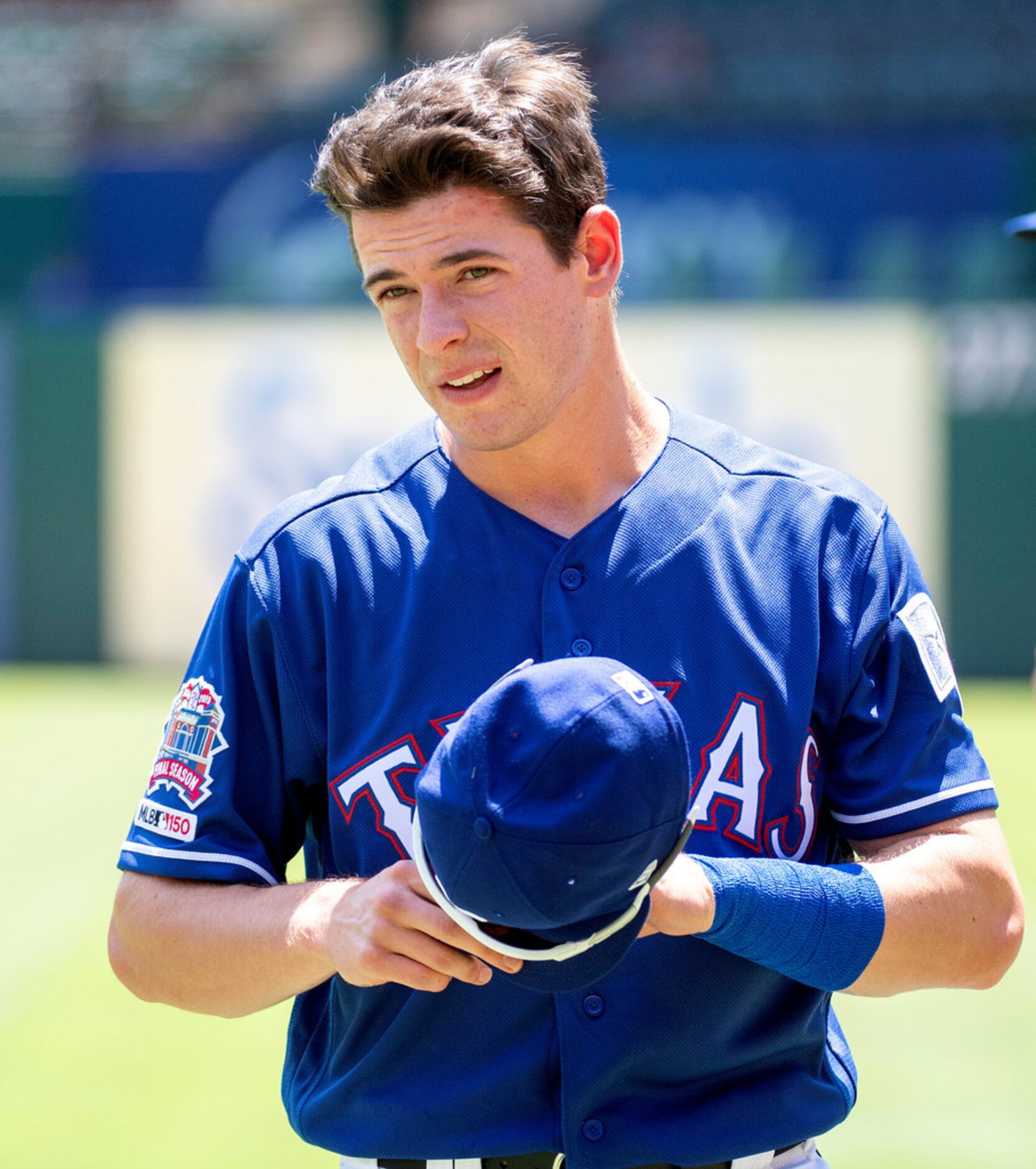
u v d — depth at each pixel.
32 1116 13.63
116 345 41.34
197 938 5.64
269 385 41.12
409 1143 5.71
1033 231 8.78
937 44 54.59
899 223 43.88
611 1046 5.58
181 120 56.72
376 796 5.73
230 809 5.86
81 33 59.31
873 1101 13.80
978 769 5.91
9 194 47.38
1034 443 39.25
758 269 44.19
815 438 40.41
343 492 6.08
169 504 41.41
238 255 46.19
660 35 56.62
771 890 5.20
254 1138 13.09
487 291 5.39
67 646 41.81
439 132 5.18
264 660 5.93
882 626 5.87
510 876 4.55
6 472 41.56
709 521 5.89
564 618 5.73
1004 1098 13.80
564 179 5.44
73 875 22.17
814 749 5.86
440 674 5.75
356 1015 5.82
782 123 50.16
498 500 5.95
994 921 5.70
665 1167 5.64
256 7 64.12
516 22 61.53
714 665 5.72
